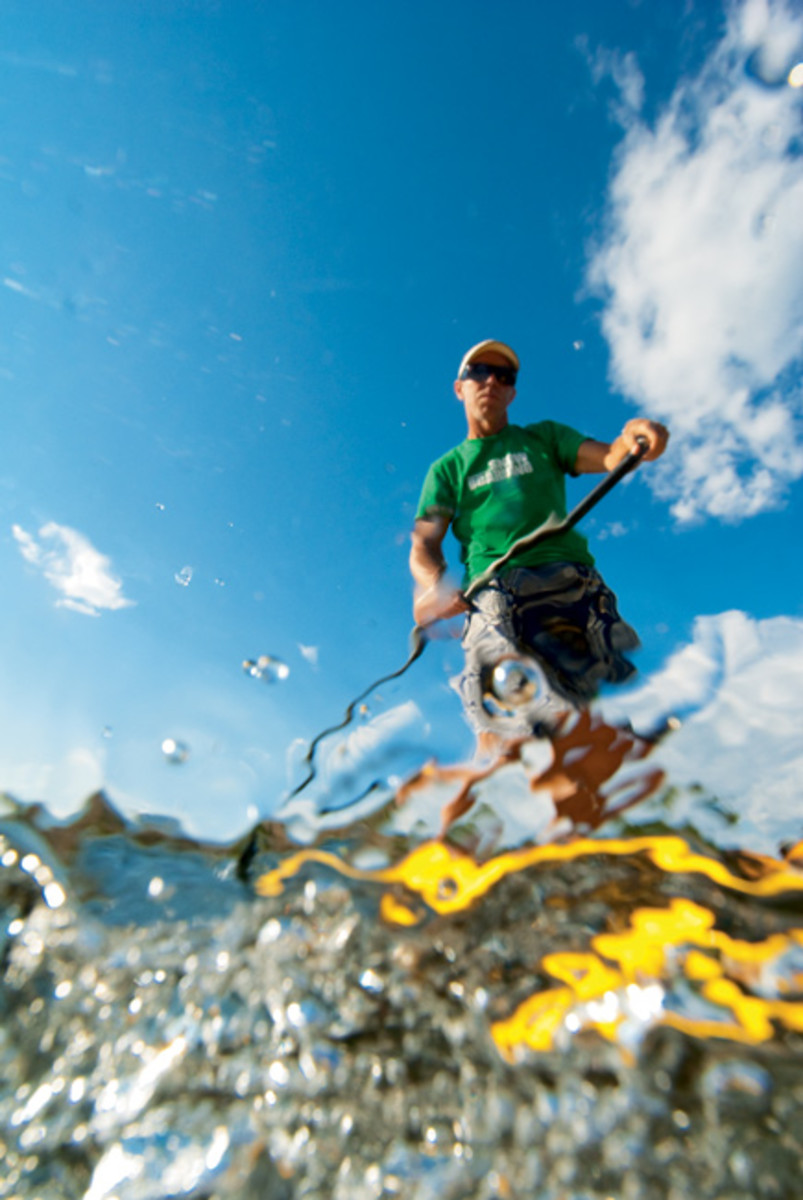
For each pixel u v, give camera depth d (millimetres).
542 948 1371
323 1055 1141
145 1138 1008
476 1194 890
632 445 2307
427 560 2559
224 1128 1019
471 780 2119
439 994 1270
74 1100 1092
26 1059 1188
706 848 1707
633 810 1901
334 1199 900
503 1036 1151
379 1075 1089
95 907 1682
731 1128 933
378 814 2111
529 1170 912
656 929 1396
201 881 1820
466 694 2316
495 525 2492
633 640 2404
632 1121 959
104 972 1413
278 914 1603
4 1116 1071
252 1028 1217
